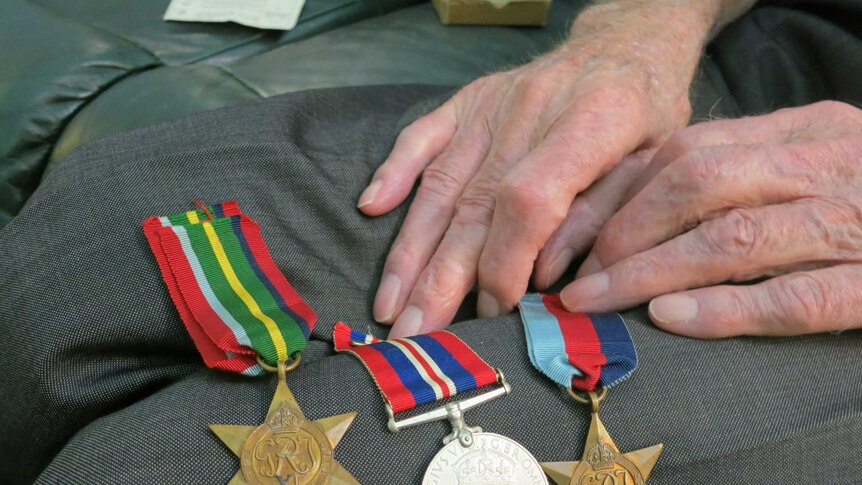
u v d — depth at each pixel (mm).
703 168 440
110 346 418
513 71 527
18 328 419
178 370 431
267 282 436
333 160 474
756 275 438
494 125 502
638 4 583
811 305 420
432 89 580
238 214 444
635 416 408
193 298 420
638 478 400
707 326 427
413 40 729
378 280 474
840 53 528
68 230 430
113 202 435
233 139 459
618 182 487
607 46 525
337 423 392
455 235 469
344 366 410
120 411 398
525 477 395
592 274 449
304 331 412
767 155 441
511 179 445
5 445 432
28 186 661
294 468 384
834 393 422
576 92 487
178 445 385
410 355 413
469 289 468
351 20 824
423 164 494
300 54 684
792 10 566
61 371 414
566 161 451
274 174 458
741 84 566
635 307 448
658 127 503
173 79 631
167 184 444
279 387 399
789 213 432
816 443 417
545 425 405
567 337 423
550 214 444
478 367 412
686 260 436
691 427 409
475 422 402
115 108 624
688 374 419
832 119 469
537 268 475
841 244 429
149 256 426
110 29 738
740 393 417
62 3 771
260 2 787
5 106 649
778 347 430
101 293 419
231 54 747
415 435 396
